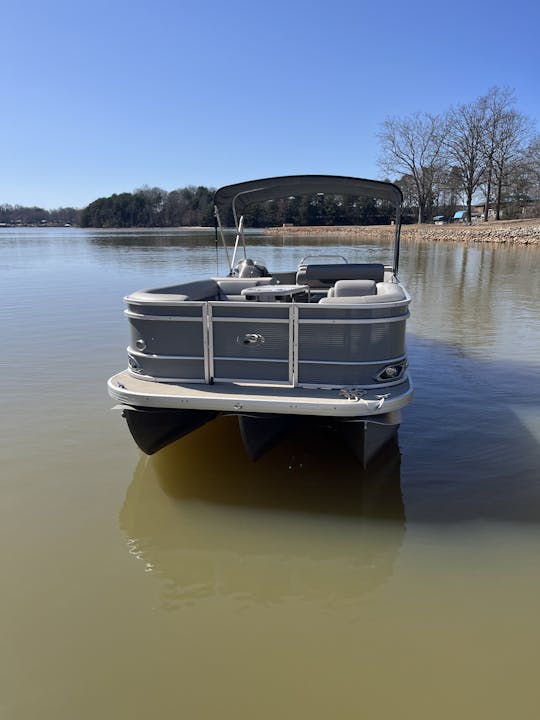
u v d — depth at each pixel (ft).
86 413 17.71
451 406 18.22
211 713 7.01
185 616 8.75
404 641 8.21
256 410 11.74
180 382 12.96
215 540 10.87
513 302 40.06
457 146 175.32
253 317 12.41
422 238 148.66
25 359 24.17
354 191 20.43
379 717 6.95
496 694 7.29
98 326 31.32
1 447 15.17
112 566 10.04
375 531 11.16
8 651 8.02
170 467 13.99
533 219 150.51
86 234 263.90
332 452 14.61
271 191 20.58
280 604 9.05
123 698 7.24
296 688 7.38
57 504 12.24
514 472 13.61
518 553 10.40
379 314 12.14
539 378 21.34
